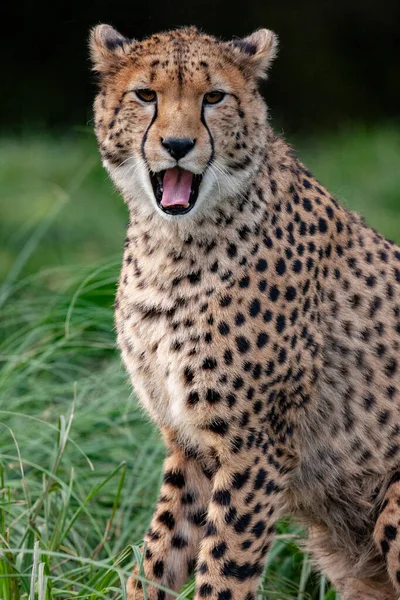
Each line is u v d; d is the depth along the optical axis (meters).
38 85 31.84
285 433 9.76
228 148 9.33
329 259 9.97
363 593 10.68
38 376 13.90
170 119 9.20
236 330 9.23
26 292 16.66
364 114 33.44
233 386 9.26
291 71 33.78
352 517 10.43
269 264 9.40
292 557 11.46
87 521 11.60
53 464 11.38
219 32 33.59
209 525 9.47
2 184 22.16
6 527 10.84
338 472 10.22
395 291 10.31
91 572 10.16
